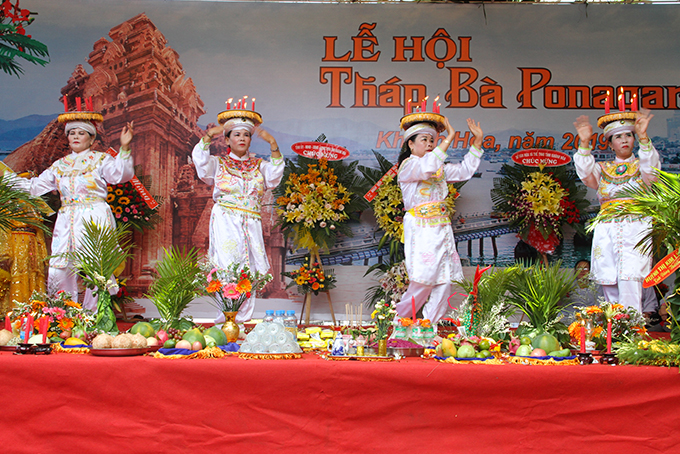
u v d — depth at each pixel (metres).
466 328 3.44
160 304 3.86
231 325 3.84
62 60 7.20
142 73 7.22
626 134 5.16
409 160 4.90
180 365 2.52
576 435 2.50
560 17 7.23
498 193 6.76
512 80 7.19
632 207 3.06
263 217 7.05
